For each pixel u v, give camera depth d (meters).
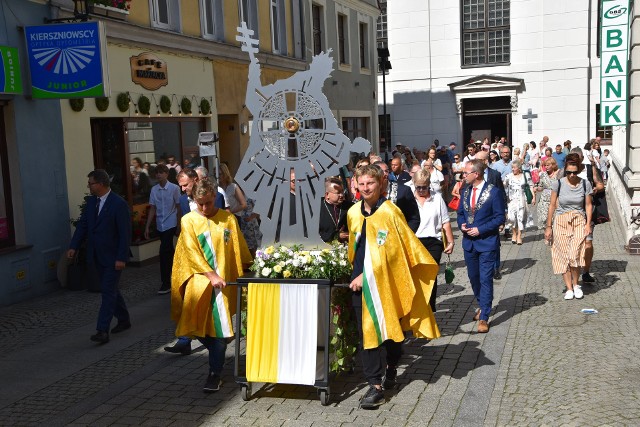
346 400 5.71
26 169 10.37
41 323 8.84
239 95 17.59
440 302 8.97
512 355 6.67
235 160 17.91
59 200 11.02
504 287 9.77
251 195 6.59
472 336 7.39
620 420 4.99
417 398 5.66
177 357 7.12
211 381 6.00
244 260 6.13
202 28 15.84
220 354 5.98
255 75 6.52
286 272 5.63
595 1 29.56
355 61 26.28
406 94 32.66
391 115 32.94
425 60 32.25
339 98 24.70
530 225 15.06
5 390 6.31
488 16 31.27
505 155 14.12
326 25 23.73
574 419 5.05
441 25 31.89
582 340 7.00
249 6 18.64
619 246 12.47
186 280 5.85
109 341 7.84
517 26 30.81
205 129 16.09
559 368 6.20
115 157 12.71
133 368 6.81
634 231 11.65
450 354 6.79
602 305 8.38
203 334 5.83
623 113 12.38
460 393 5.73
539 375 6.05
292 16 21.34
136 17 13.25
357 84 26.44
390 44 32.66
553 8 30.16
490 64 31.44
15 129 10.20
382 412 5.41
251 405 5.68
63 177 11.12
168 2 14.66
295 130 6.44
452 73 31.92
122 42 12.66
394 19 32.47
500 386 5.84
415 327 5.66
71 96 10.07
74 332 8.32
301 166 6.50
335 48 24.56
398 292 5.54
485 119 32.25
